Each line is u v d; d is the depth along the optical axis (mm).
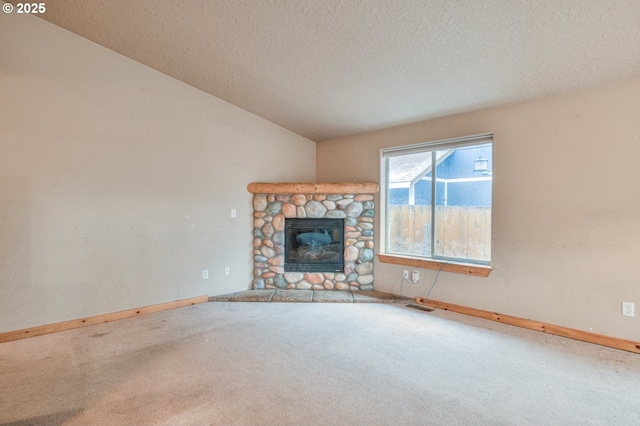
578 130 3072
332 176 5324
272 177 5043
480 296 3730
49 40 3238
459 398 2164
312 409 2045
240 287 4711
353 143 5023
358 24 2668
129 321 3602
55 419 1932
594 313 3016
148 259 3889
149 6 2807
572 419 1956
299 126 5023
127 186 3732
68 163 3357
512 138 3475
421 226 4355
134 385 2307
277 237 4797
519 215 3436
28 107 3139
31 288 3168
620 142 2865
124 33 3271
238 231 4691
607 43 2459
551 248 3242
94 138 3510
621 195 2869
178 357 2740
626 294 2861
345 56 3135
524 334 3236
